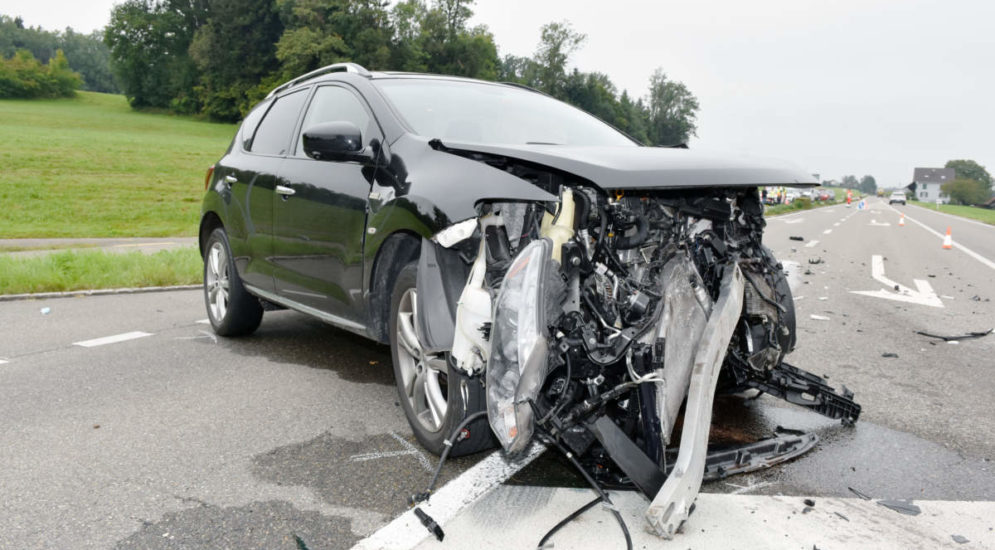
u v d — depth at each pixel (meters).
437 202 3.03
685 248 2.96
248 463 3.29
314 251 4.14
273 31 99.38
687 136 143.25
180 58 108.50
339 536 2.60
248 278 5.15
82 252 10.27
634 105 133.88
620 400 2.84
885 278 10.52
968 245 18.64
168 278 8.99
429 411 3.45
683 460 2.57
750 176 3.07
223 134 84.62
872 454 3.43
